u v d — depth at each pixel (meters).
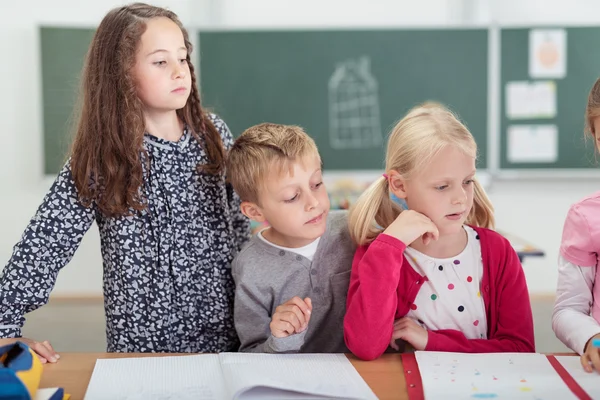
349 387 1.03
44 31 3.91
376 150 4.05
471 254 1.33
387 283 1.19
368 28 3.98
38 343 1.21
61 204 1.32
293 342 1.20
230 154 1.38
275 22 4.09
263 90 4.03
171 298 1.39
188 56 1.38
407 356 1.17
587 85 4.00
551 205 4.14
